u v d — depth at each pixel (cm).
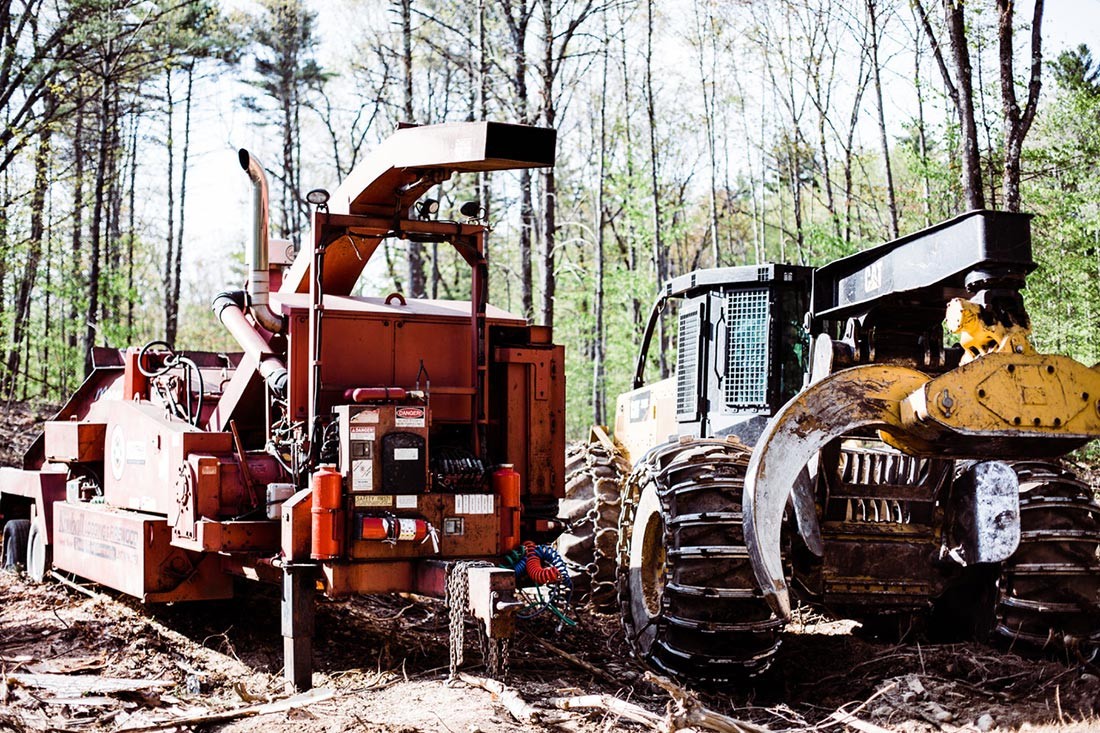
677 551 605
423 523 634
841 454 688
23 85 2183
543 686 620
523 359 760
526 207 2591
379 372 727
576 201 3609
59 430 898
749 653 612
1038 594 631
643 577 675
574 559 891
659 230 2745
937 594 654
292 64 3788
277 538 675
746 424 816
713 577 602
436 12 2608
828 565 642
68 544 879
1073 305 1703
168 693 621
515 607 577
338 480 623
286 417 714
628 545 697
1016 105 1260
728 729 507
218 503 677
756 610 606
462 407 743
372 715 561
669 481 632
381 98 2811
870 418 561
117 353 1011
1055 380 546
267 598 873
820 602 653
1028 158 1742
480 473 679
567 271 3042
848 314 643
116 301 2836
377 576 636
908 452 573
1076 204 1670
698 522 605
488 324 772
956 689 580
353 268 802
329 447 675
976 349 552
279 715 568
